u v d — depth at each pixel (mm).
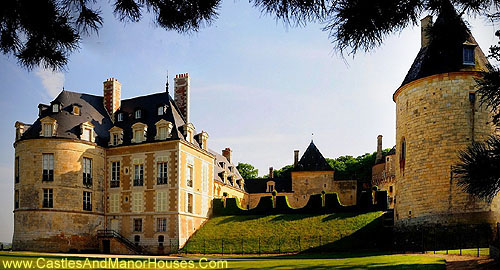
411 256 20281
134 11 7480
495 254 16266
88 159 41406
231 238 38781
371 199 40594
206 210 44969
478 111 27391
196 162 43250
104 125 44531
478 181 10133
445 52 8484
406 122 30422
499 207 26484
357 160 85312
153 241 39094
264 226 40438
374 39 6973
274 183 68125
